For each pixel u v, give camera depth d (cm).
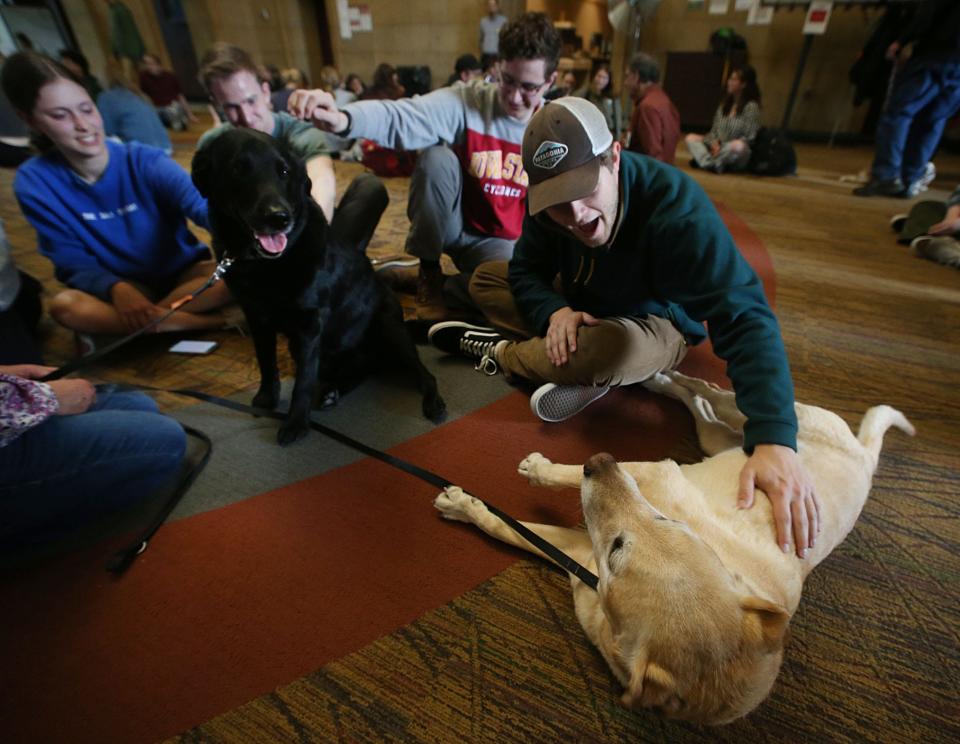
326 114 170
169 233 208
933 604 111
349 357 177
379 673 97
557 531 115
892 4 570
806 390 182
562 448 154
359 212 208
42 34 788
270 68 511
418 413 171
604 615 92
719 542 93
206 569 116
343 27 840
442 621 106
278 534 125
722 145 570
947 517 132
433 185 206
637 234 132
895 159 442
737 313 113
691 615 75
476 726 90
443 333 196
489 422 166
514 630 105
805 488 98
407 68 627
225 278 140
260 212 120
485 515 121
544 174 113
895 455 153
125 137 407
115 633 103
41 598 110
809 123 767
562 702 94
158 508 133
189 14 920
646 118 391
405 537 125
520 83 183
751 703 77
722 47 739
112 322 191
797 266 292
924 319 233
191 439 158
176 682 95
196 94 998
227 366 198
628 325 146
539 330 170
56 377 127
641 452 153
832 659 101
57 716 90
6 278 140
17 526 111
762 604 75
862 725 91
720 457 117
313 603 109
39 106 158
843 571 119
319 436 158
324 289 149
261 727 89
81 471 115
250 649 100
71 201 186
